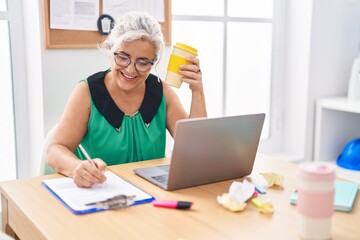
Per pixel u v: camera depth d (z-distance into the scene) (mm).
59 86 1982
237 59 2666
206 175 1292
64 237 953
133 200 1150
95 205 1115
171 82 1515
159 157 1773
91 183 1245
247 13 2643
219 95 2637
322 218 926
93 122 1618
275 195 1222
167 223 1028
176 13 2387
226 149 1284
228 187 1290
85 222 1030
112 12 2049
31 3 1937
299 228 998
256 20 2666
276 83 2828
